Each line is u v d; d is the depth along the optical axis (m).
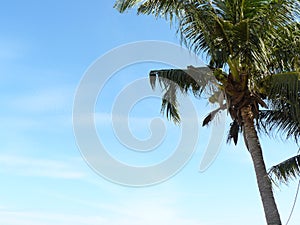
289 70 11.82
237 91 11.63
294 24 11.08
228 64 11.53
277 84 11.19
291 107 11.38
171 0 11.06
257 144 11.54
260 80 11.70
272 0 11.07
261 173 11.27
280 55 11.74
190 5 11.04
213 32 11.14
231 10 11.54
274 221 10.83
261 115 13.19
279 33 11.34
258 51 10.76
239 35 10.91
